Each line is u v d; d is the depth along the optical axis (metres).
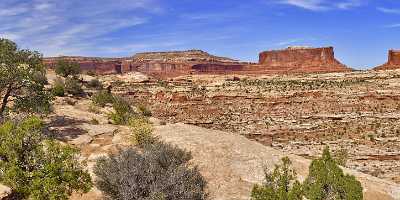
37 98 27.58
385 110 97.19
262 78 171.12
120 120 32.88
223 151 20.53
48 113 28.33
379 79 116.06
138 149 21.33
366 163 79.00
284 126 102.38
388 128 90.25
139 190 14.29
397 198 19.84
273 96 115.38
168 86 133.62
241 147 21.27
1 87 25.86
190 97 123.38
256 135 102.75
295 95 114.06
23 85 26.95
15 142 13.06
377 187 20.42
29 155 13.36
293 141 95.50
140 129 22.55
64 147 13.58
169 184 14.24
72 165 13.52
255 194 13.66
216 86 131.50
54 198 12.49
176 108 122.44
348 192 13.99
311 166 14.54
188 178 15.42
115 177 14.59
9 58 26.20
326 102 107.06
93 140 24.27
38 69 28.28
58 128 26.20
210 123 114.12
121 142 23.33
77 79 75.81
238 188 17.66
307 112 106.81
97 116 33.84
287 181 14.12
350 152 83.12
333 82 121.44
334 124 98.06
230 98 121.31
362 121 95.81
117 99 51.22
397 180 72.25
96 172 15.37
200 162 19.41
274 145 95.69
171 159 16.30
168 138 22.14
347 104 103.81
